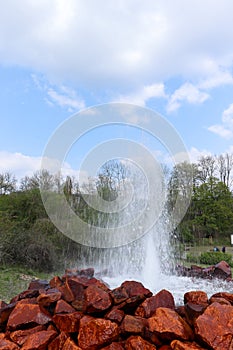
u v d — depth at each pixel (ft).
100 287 8.50
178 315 7.06
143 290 8.05
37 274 32.22
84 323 6.89
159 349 6.57
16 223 37.45
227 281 14.51
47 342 7.04
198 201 69.05
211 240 65.87
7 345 7.06
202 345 6.27
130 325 6.93
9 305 8.53
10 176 56.34
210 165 81.10
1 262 33.17
